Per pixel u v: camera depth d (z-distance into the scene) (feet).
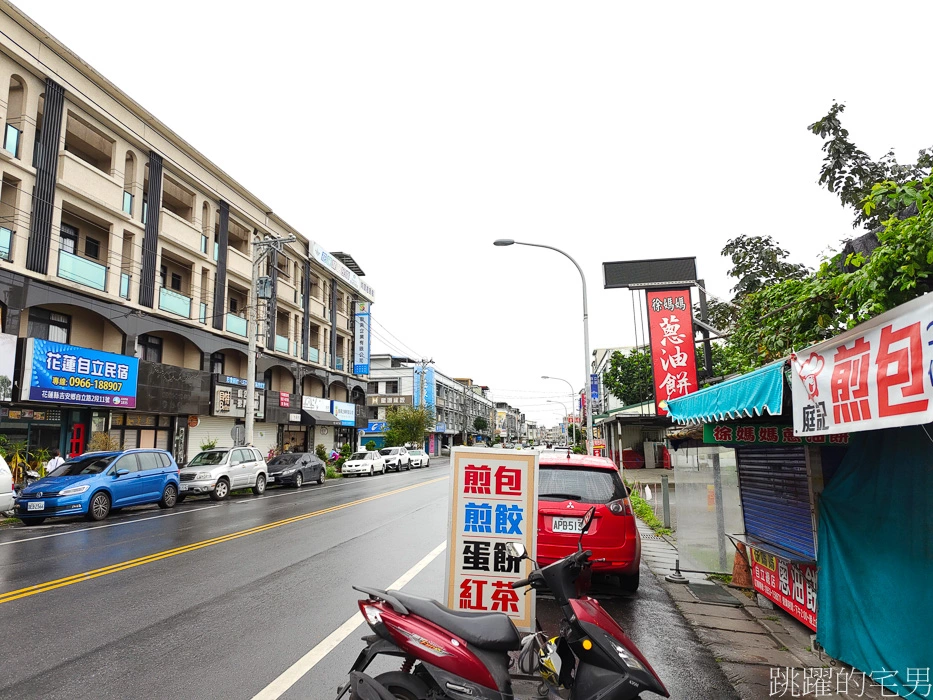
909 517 13.25
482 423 309.01
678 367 36.60
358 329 145.69
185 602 21.50
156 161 76.33
